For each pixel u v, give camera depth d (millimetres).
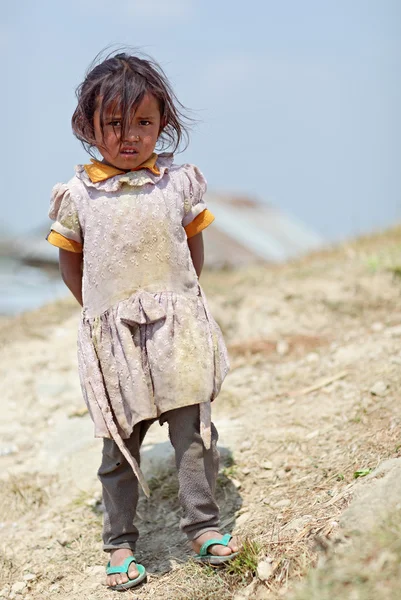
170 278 2881
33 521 3674
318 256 7520
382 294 5562
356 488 2932
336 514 2820
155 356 2822
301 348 4965
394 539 2350
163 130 3039
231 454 3730
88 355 2883
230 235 12258
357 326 5199
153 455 3832
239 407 4285
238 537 2953
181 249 2922
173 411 2875
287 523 2947
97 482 3875
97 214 2863
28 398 4855
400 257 6098
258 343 5121
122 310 2830
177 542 3250
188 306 2896
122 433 2857
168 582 2908
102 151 2885
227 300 5785
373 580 2236
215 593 2713
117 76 2775
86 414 4617
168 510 3514
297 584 2484
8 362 5320
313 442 3664
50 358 5328
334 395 4090
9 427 4570
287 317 5473
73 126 2947
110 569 2973
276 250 12320
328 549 2539
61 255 3049
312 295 5676
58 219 2936
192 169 3047
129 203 2859
